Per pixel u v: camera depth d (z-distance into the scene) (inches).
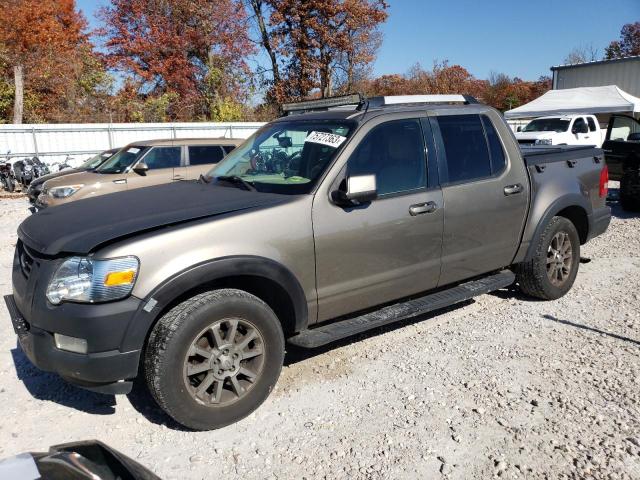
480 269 185.9
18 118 797.2
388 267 159.5
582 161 219.0
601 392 145.3
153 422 137.8
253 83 1192.2
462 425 132.6
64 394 151.7
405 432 130.4
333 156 151.8
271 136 179.0
